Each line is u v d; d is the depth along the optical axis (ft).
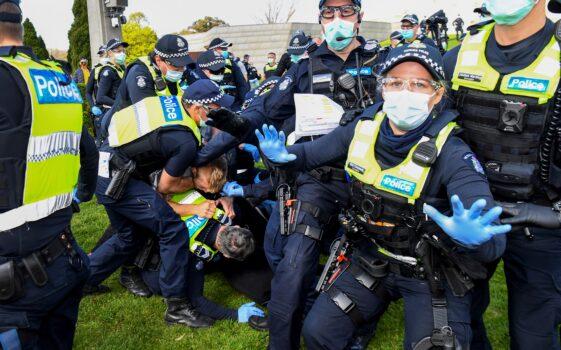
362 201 6.48
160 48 13.55
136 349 9.53
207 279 12.44
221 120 8.23
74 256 6.64
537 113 6.07
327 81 9.24
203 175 10.39
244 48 95.66
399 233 6.35
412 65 5.94
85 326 10.30
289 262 8.40
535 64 6.05
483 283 7.27
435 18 14.89
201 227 10.05
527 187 6.44
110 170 9.80
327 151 7.13
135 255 11.35
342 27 8.78
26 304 6.03
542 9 6.05
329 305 6.96
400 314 10.78
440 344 6.00
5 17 5.90
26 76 5.79
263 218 12.03
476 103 6.51
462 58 6.75
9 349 5.87
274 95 9.86
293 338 8.36
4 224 5.76
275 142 6.85
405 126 6.07
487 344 7.91
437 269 6.26
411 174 5.98
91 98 26.66
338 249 7.58
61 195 6.40
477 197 5.50
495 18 6.10
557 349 7.23
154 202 9.52
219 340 9.82
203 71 19.72
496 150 6.49
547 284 6.91
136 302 11.24
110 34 37.73
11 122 5.66
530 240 6.75
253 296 11.25
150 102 9.45
